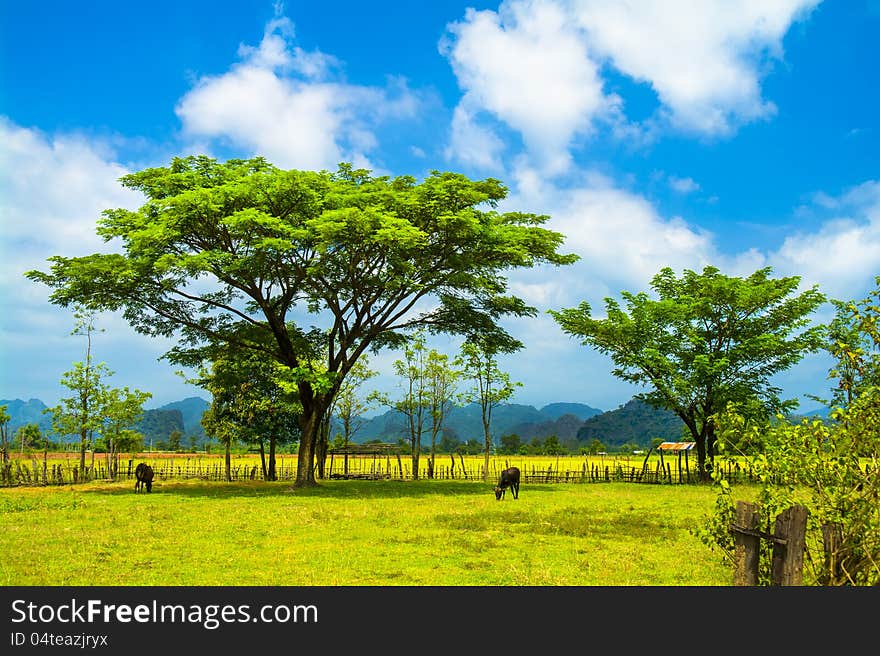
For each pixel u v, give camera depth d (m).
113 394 40.22
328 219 26.06
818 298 42.28
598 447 99.50
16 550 14.04
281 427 44.50
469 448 107.69
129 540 15.34
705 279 44.41
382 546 14.59
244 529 17.28
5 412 37.41
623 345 46.22
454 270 30.75
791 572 7.67
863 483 7.50
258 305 33.16
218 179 29.98
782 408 43.00
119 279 28.83
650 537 16.03
